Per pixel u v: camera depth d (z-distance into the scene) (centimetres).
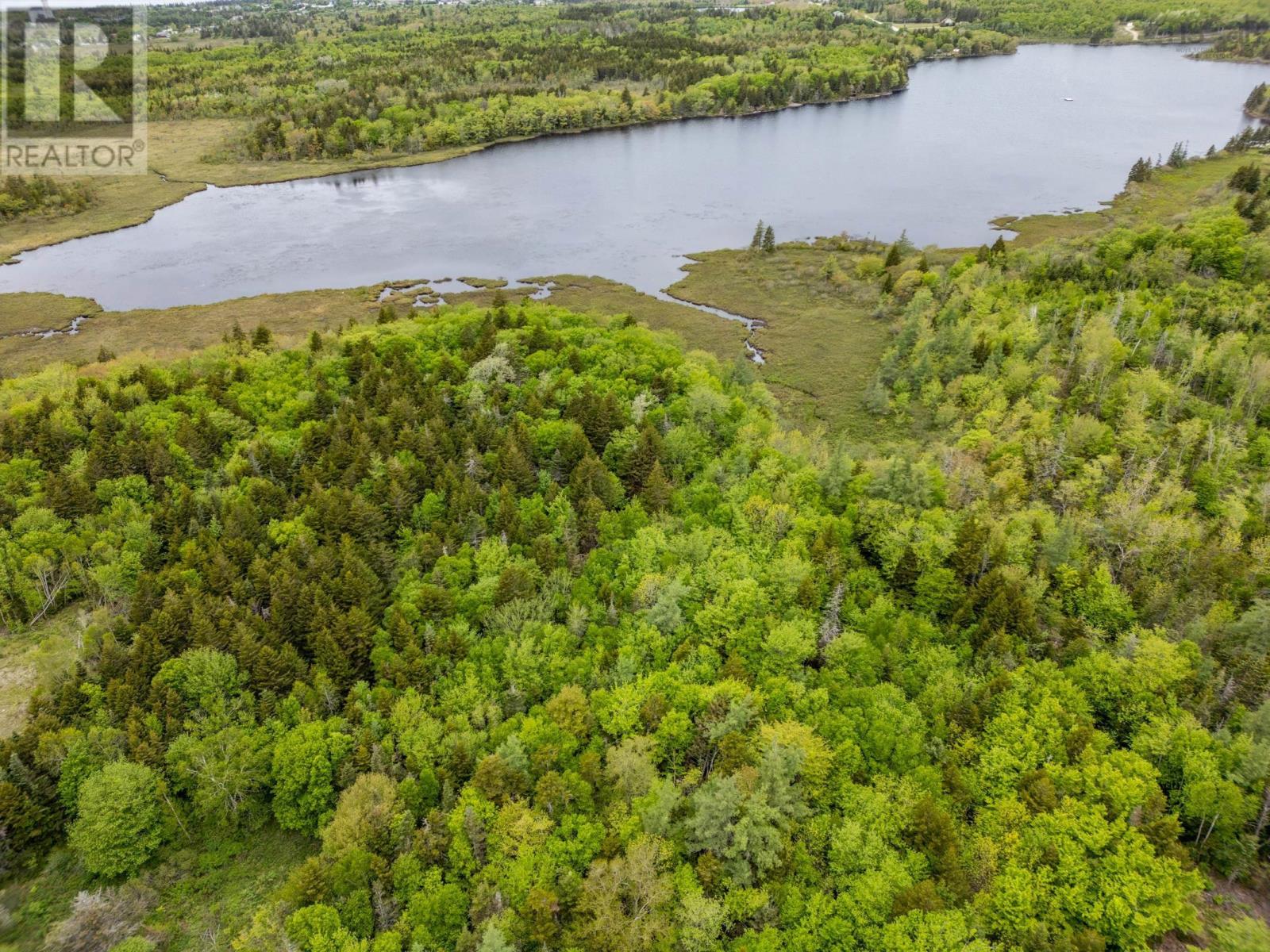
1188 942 6253
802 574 8969
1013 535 9756
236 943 6062
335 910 6094
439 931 6119
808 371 16688
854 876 6400
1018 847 6512
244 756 7212
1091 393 13538
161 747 7369
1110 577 9219
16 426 11462
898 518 10056
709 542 9719
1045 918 6150
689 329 18500
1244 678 7844
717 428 12288
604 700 7694
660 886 6216
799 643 8138
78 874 6944
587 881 6281
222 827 7288
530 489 10856
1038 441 12344
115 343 17562
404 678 7919
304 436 11469
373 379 12912
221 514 10219
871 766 7212
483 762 6906
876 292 19800
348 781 7212
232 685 7850
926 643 8419
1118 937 6072
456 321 15512
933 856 6469
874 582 9350
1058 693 7725
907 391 15362
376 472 10612
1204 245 17588
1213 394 13625
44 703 7819
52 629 9188
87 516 10094
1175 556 9662
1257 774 6844
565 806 6919
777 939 6031
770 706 7694
